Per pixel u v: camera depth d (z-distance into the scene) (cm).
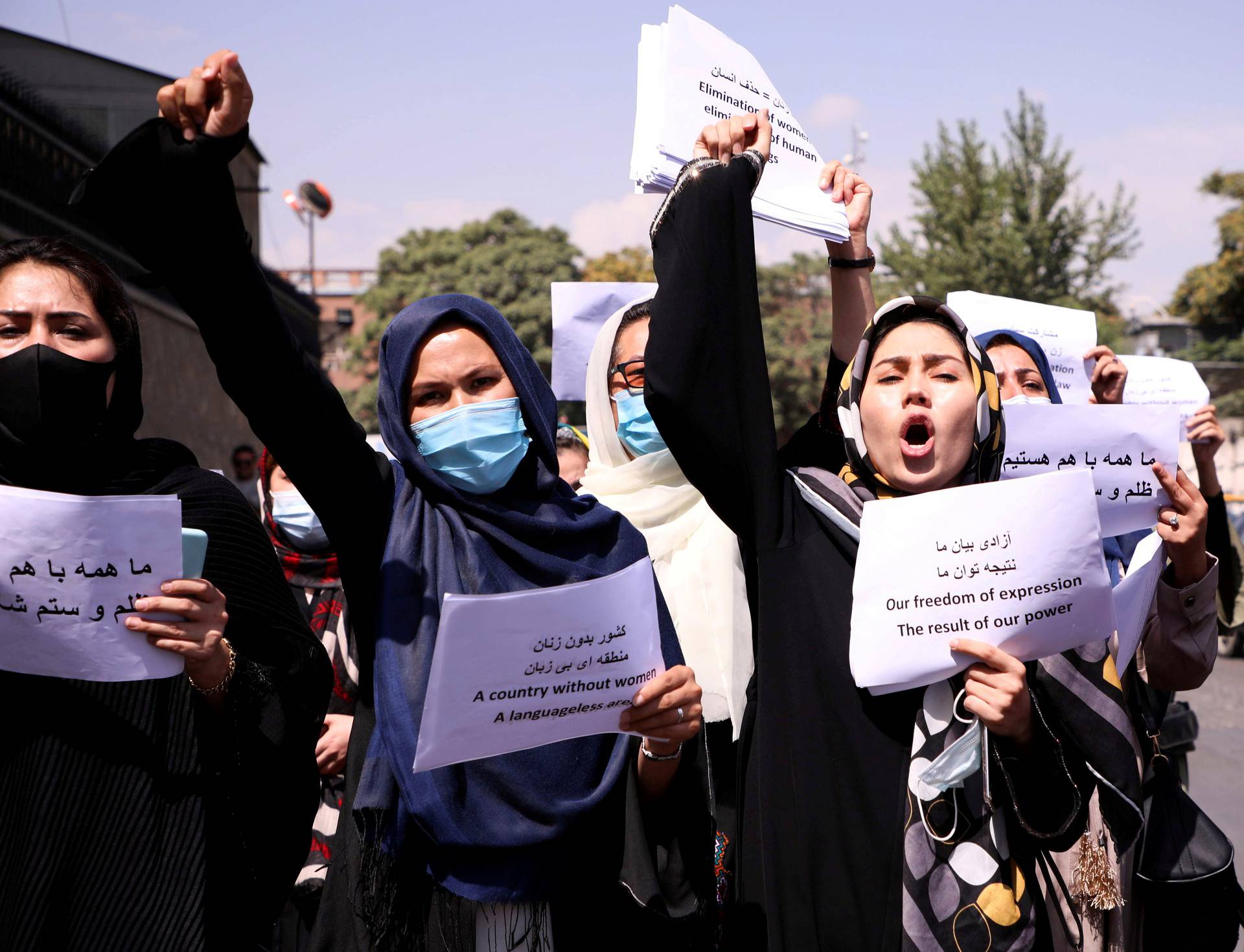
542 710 196
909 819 202
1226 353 3528
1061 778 203
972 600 200
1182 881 267
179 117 187
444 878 203
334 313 6047
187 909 195
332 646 320
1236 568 340
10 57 2172
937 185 3161
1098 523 200
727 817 279
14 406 195
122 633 185
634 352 332
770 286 4578
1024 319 347
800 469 229
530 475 232
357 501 217
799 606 216
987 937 197
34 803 190
